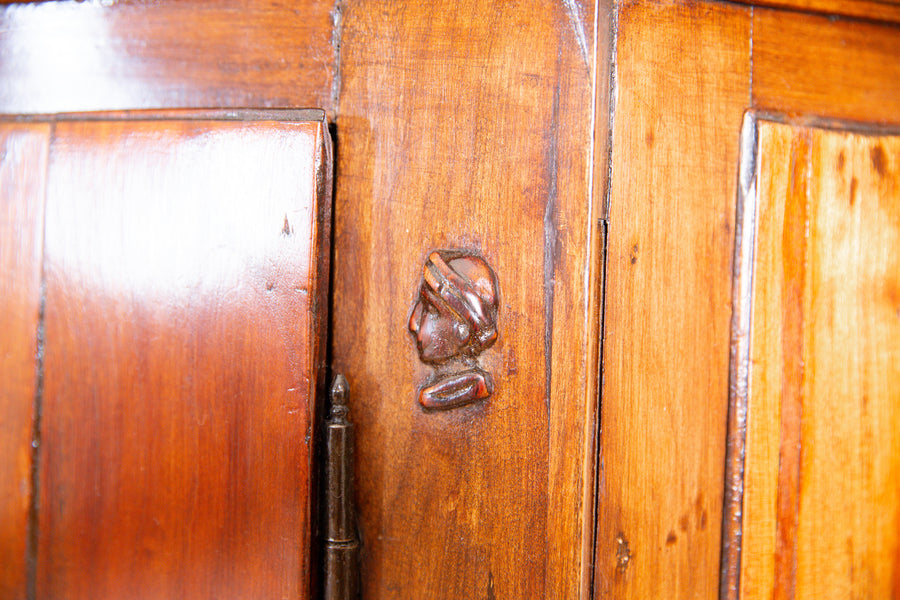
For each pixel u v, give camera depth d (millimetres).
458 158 232
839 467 253
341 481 221
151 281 228
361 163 237
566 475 224
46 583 235
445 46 233
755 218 240
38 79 257
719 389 241
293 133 221
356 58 238
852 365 254
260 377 221
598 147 225
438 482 232
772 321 242
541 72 227
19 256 239
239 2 244
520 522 227
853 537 255
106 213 232
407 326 234
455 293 223
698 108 238
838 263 251
